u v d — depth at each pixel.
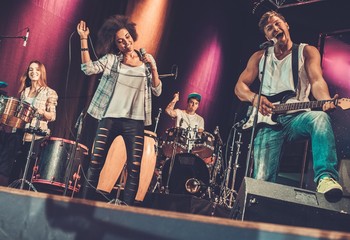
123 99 4.16
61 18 6.11
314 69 4.68
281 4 6.68
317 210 3.13
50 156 5.01
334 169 3.79
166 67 7.07
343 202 3.20
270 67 4.85
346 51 6.09
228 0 7.80
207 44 7.58
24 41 5.20
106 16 6.48
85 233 2.53
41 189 5.21
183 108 7.27
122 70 4.24
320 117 4.05
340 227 3.10
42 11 5.93
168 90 7.07
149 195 5.07
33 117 4.80
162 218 2.40
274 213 3.09
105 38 4.43
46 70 5.97
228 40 7.80
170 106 6.68
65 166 5.02
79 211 2.57
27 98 5.24
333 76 6.07
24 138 5.12
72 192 5.11
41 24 5.93
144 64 4.34
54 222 2.60
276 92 4.74
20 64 5.75
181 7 7.23
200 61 7.48
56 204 2.62
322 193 3.24
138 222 2.44
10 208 2.68
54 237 2.58
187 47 7.32
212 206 4.98
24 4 5.79
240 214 3.16
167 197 5.00
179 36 7.23
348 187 5.43
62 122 6.02
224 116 7.61
